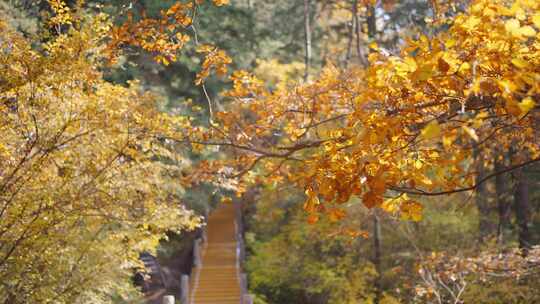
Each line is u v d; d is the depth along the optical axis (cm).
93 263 952
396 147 472
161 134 806
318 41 2828
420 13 1869
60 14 741
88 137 798
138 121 793
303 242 1800
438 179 514
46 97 755
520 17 392
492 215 1644
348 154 465
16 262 840
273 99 723
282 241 1855
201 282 2252
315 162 466
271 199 1814
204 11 1734
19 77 714
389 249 1653
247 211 3189
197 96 1941
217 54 695
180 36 668
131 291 1255
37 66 708
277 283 1914
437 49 383
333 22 3131
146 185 899
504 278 1171
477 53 409
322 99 745
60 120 767
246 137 680
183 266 2595
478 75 389
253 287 2109
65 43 728
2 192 775
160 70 1831
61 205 816
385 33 2128
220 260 2609
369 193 427
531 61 411
